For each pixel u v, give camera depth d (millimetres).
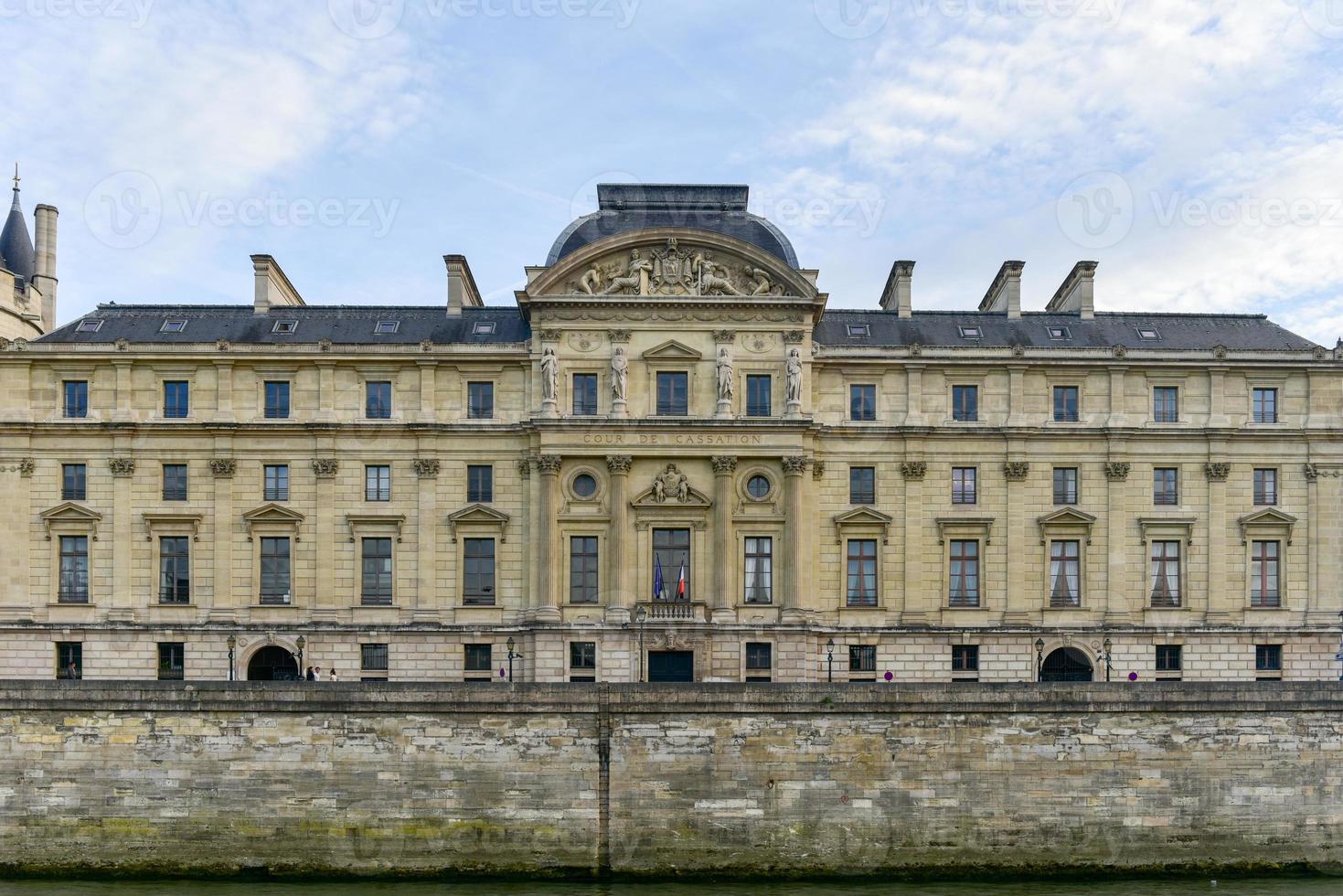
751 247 54938
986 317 60500
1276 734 42156
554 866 41250
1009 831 41656
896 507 55938
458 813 41531
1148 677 54906
